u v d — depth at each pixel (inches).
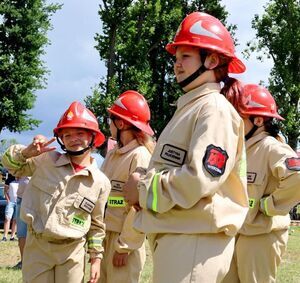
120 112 214.2
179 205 122.6
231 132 126.6
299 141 1537.9
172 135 130.6
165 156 129.9
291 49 1552.7
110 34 1301.7
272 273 198.4
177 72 137.1
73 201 184.9
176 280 123.9
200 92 132.5
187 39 134.8
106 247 207.3
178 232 125.3
